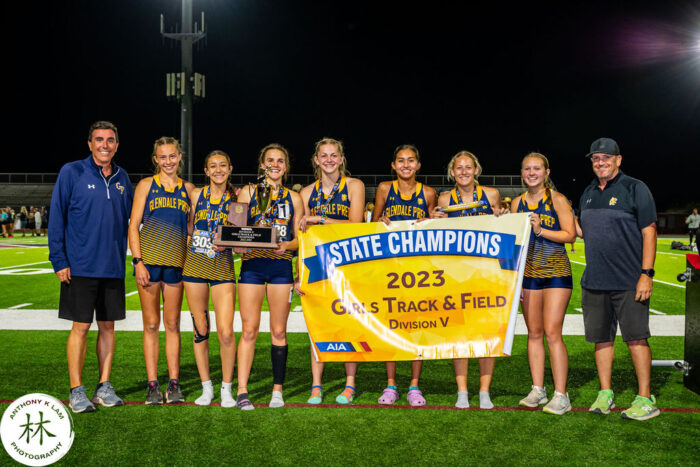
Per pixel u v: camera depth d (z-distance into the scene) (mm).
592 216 3893
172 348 4004
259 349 5754
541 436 3400
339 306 3926
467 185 4145
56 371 4793
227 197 3943
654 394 4234
